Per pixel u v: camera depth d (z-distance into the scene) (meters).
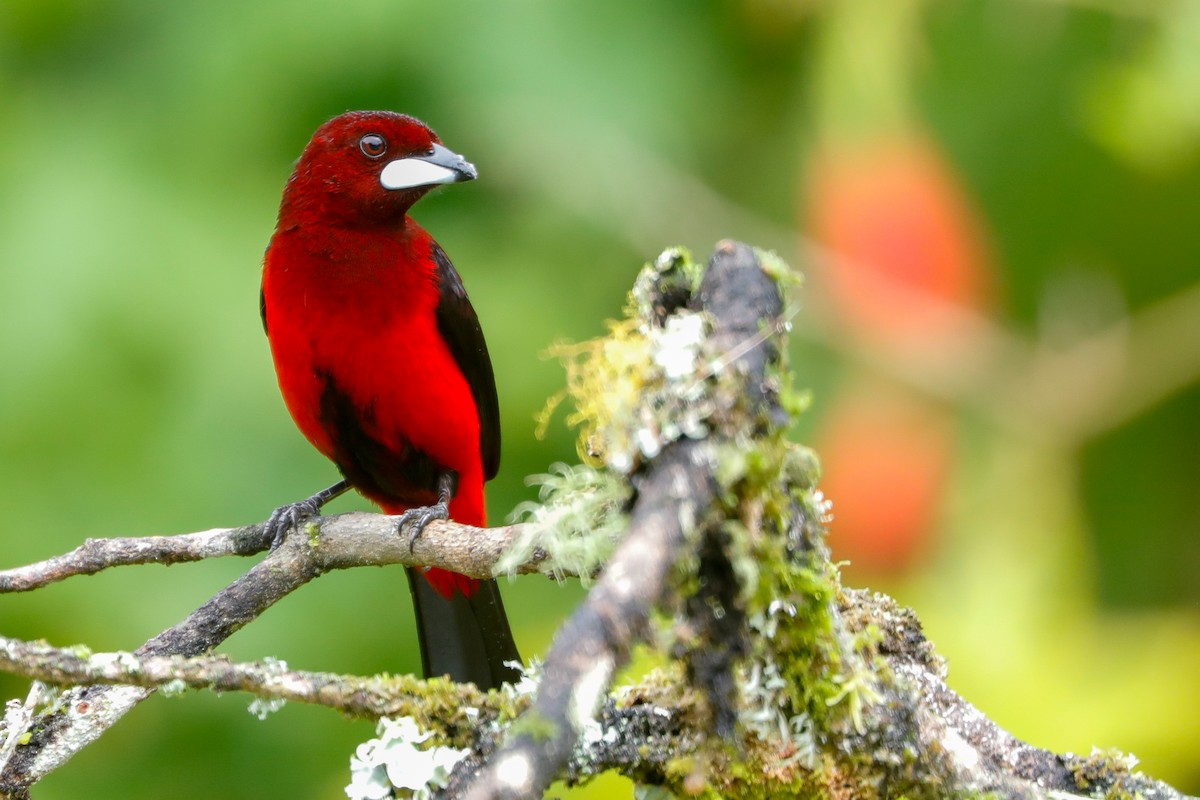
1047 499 11.28
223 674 4.30
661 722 4.62
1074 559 10.87
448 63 10.92
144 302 10.15
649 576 3.68
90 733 5.26
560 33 11.16
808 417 11.63
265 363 10.22
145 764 10.06
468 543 5.71
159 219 10.40
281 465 10.09
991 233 12.19
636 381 4.09
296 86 10.79
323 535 6.36
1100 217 12.23
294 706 10.12
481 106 11.01
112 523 9.73
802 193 11.68
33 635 9.62
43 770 5.20
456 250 11.33
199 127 10.73
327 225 7.98
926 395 11.78
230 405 10.10
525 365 10.82
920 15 11.05
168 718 10.08
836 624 4.43
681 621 4.12
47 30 10.97
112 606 9.68
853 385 11.79
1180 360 11.77
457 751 4.48
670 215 11.51
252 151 10.77
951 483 11.34
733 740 4.20
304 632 9.88
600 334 11.18
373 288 7.95
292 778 10.04
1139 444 12.05
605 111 11.19
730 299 4.20
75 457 9.84
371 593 10.03
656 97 11.26
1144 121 11.12
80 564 6.11
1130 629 10.53
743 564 3.98
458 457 8.40
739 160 11.73
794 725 4.48
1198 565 11.90
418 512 6.32
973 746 4.93
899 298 11.76
